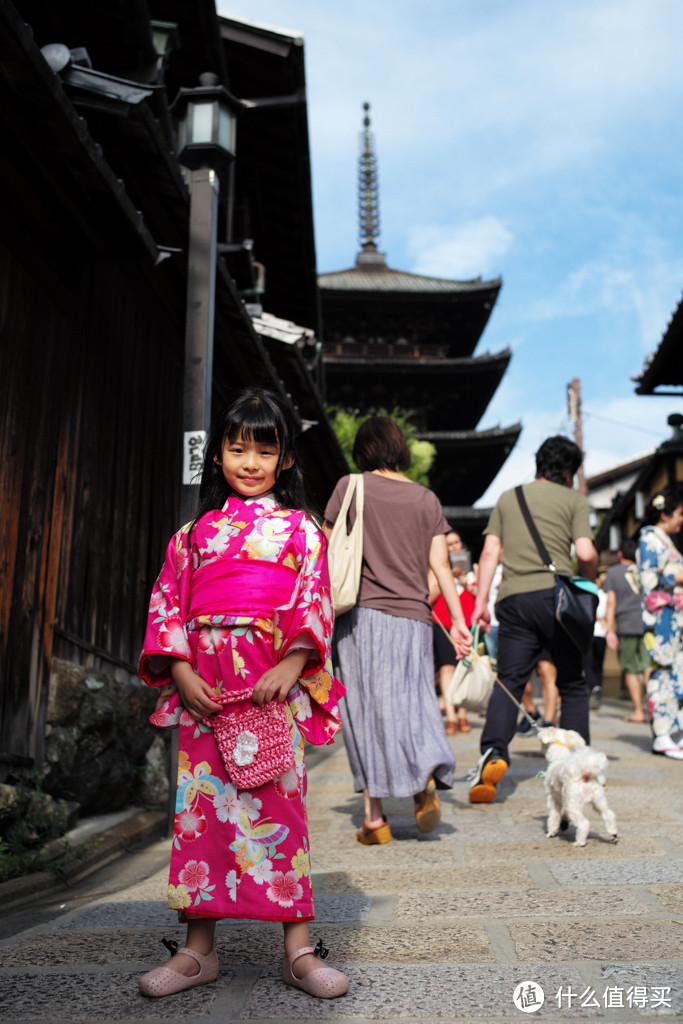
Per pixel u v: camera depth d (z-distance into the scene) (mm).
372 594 3547
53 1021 1702
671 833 3461
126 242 4184
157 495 5965
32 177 3646
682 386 10219
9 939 2387
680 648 5898
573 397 23000
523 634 4238
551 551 4207
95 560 4711
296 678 1927
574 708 4176
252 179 11039
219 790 1895
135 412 5488
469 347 34125
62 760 3916
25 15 5625
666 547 5965
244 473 2076
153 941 2293
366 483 3631
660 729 5879
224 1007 1763
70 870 3297
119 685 4781
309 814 4273
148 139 4070
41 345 3936
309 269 12422
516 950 2078
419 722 3398
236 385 7422
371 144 36312
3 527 3484
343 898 2641
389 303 31047
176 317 6184
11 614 3553
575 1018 1659
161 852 3881
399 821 4023
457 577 7379
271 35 9109
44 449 3949
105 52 6035
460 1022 1654
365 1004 1759
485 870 2957
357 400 31234
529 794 4547
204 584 2002
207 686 1913
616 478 31203
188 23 7723
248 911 1823
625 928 2217
